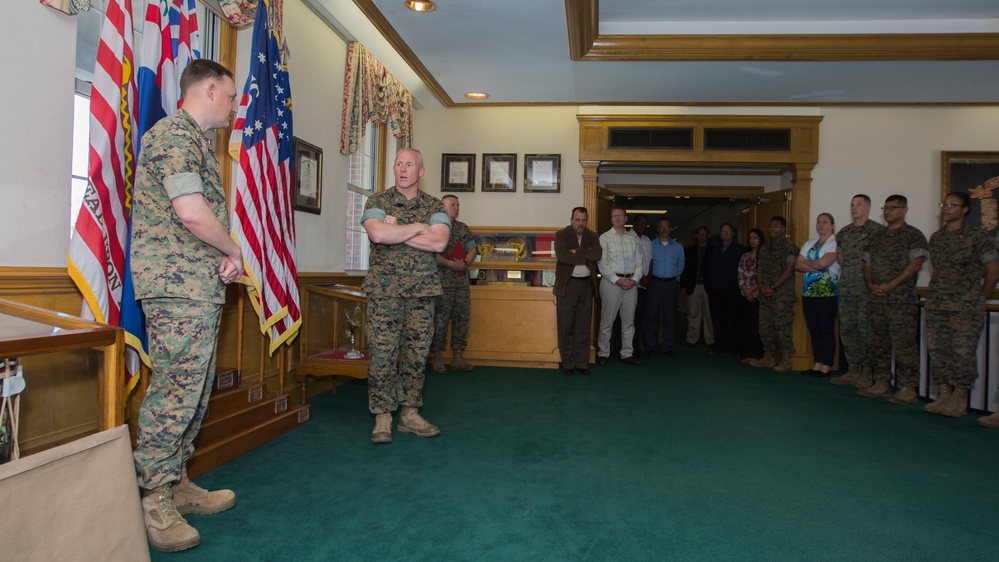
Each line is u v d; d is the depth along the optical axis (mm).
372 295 3334
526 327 6117
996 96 6277
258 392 3391
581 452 3260
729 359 7168
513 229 7184
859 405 4656
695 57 5234
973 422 4152
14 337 1347
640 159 6984
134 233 2066
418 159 3412
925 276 6715
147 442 2061
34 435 2223
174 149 1991
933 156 6801
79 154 2574
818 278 5977
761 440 3590
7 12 2143
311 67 4395
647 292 7430
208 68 2189
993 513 2516
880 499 2658
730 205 12914
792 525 2359
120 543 1532
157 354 2070
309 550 2045
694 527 2320
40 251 2293
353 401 4430
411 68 5770
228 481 2697
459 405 4355
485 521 2326
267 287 3359
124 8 2488
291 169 3725
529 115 7188
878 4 4762
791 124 6867
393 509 2420
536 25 4695
